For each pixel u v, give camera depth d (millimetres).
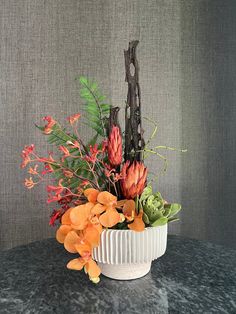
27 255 1088
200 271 954
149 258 831
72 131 1729
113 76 1721
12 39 1709
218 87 1749
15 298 805
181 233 1772
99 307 760
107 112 943
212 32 1740
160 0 1721
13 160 1733
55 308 758
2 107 1722
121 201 835
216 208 1780
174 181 1756
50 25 1710
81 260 766
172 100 1739
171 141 1747
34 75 1720
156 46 1724
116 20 1716
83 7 1710
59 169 872
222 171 1771
